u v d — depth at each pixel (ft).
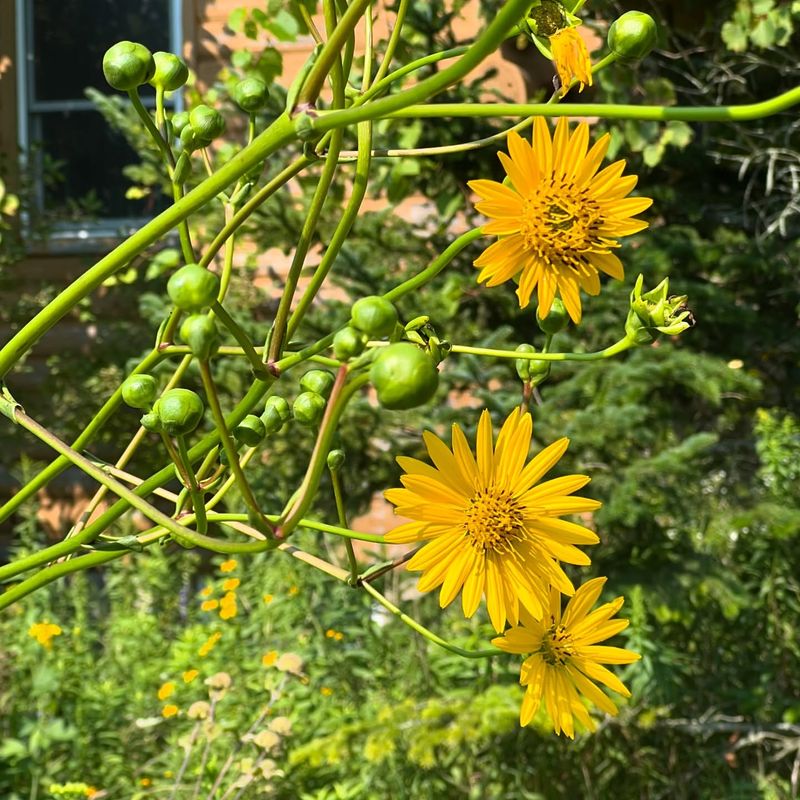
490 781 11.59
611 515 12.03
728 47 14.16
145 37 20.65
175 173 2.83
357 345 1.93
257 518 2.09
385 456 14.47
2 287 19.84
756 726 12.46
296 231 14.65
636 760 12.22
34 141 20.42
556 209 2.57
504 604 2.41
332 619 12.82
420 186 15.44
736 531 13.52
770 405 16.98
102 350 19.36
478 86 14.29
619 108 1.85
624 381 12.81
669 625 12.84
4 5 20.93
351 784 11.50
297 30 11.02
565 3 2.63
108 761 11.50
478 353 2.79
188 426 2.31
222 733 10.91
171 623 15.55
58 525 19.86
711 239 16.52
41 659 12.50
